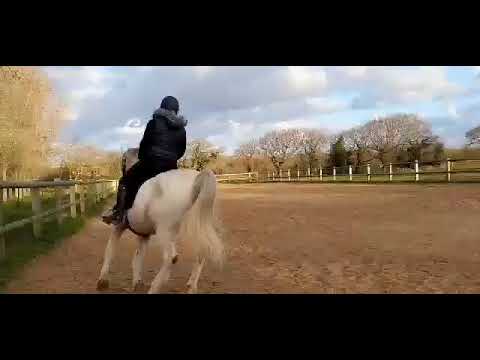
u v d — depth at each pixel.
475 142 46.12
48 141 28.77
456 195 16.92
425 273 6.01
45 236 8.95
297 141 73.25
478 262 6.57
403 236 9.01
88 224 12.33
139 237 5.68
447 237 8.70
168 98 5.50
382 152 55.16
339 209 14.70
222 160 72.31
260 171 74.88
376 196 19.03
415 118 57.22
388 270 6.24
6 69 22.39
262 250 8.06
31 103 25.59
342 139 57.78
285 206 16.83
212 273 6.34
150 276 6.31
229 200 21.42
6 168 24.67
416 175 26.11
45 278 5.99
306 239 9.12
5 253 6.92
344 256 7.29
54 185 9.98
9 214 12.07
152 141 5.30
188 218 4.88
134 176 5.29
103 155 40.88
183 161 64.75
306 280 5.82
